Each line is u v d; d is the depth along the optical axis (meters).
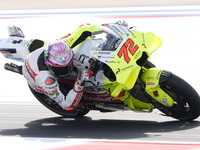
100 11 53.19
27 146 14.46
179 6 54.25
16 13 55.22
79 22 47.06
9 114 20.81
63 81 18.11
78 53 17.08
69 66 16.31
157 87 16.14
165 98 16.31
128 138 15.17
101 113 20.92
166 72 16.22
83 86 16.70
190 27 43.34
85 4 60.19
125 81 15.52
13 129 17.41
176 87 15.93
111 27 16.72
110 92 16.77
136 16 48.41
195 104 16.22
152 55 35.81
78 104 18.09
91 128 17.39
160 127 16.97
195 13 49.06
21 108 22.42
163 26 43.81
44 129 17.33
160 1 59.03
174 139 14.77
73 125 18.16
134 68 15.80
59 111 19.80
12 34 20.67
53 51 15.95
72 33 17.25
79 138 15.38
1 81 30.86
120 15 49.44
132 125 17.73
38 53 17.42
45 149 13.98
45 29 44.81
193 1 57.41
